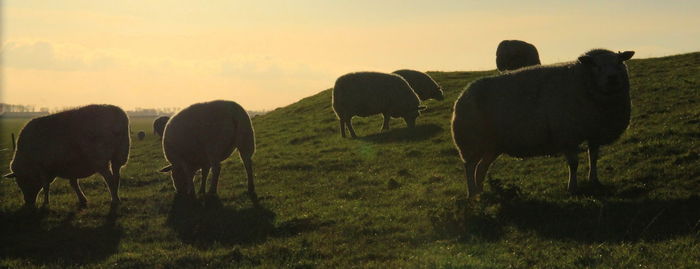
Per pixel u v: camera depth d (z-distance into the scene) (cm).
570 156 1344
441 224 1255
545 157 1802
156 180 2233
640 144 1698
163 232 1404
